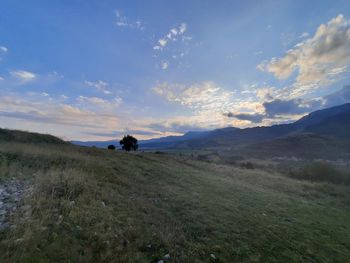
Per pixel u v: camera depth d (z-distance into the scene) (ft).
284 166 198.39
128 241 22.40
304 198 67.72
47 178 34.19
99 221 24.59
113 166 58.34
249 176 96.94
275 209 45.60
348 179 123.85
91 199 30.09
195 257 22.24
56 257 17.37
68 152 65.10
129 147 164.14
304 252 27.89
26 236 18.57
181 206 37.04
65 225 22.08
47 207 24.88
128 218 27.30
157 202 37.40
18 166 40.91
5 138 79.15
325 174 131.34
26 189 29.71
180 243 24.35
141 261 19.90
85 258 18.16
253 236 29.63
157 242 23.43
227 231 29.73
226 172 99.30
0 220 20.89
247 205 44.96
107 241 21.20
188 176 68.03
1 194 26.86
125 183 45.06
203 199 43.37
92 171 47.29
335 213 52.95
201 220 32.09
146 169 65.98
